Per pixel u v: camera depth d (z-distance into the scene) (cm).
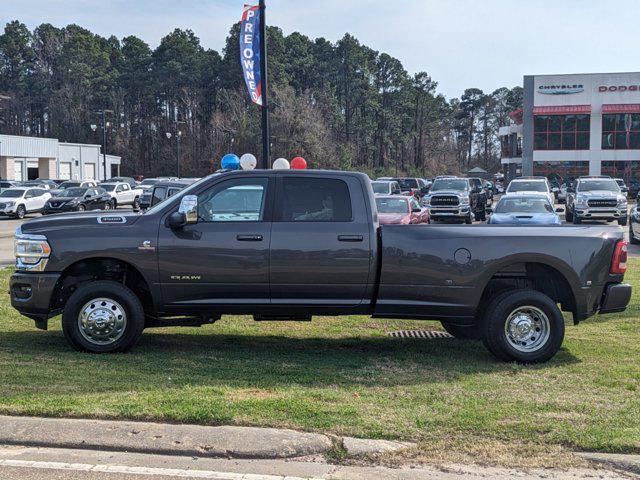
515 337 742
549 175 6062
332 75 10444
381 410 570
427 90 11531
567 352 788
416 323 965
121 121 10562
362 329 927
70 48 10912
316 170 761
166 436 508
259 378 667
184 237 743
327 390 625
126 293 753
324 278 740
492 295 764
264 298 749
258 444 496
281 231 740
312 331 912
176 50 10350
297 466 474
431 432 525
